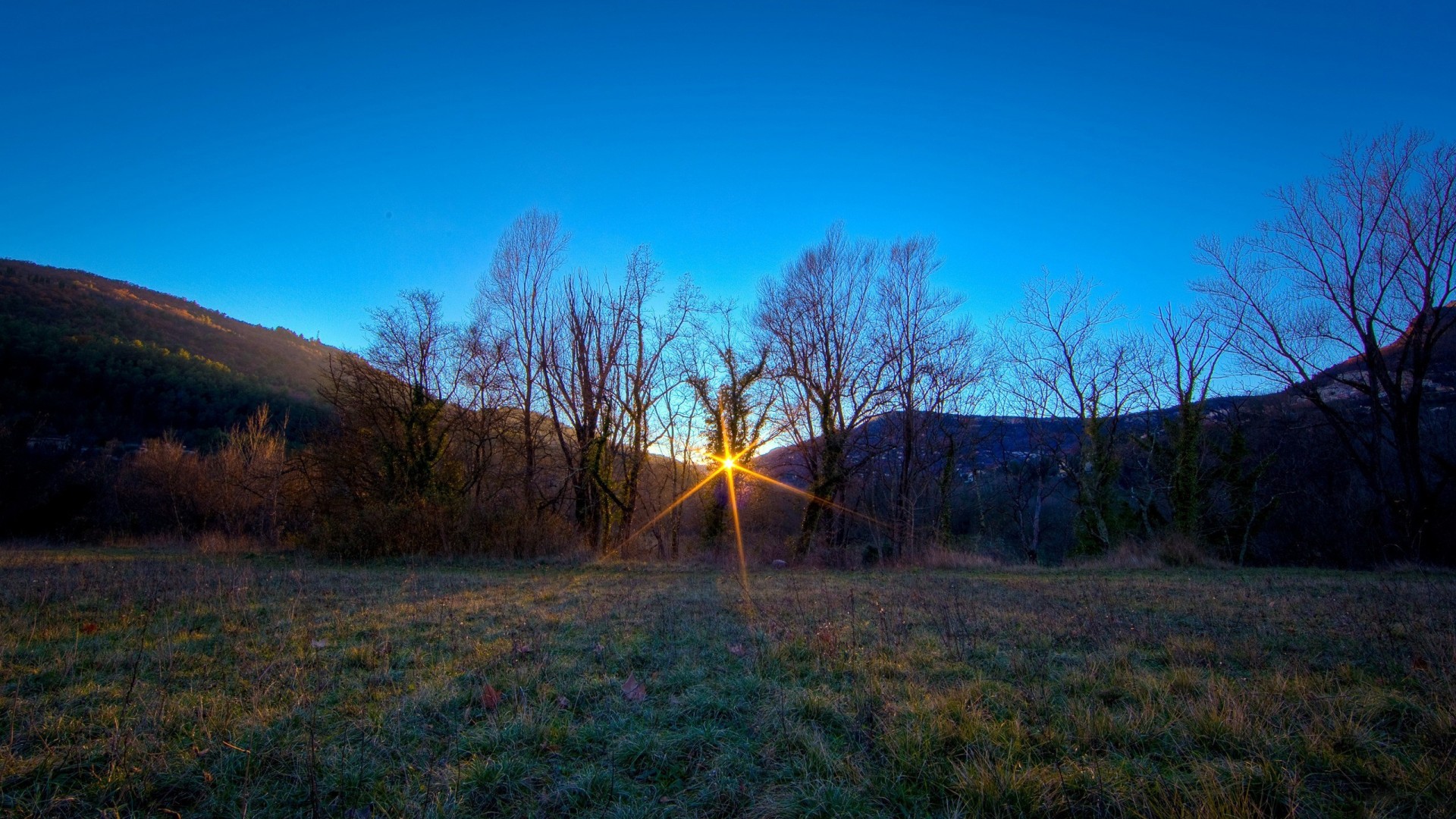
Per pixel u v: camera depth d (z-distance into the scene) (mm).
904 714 4645
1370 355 21094
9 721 4566
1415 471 20297
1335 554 23109
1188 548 20094
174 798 3652
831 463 25312
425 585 12703
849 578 15938
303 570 15727
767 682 5484
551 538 21281
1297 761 3879
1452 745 4000
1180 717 4516
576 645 6945
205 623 8188
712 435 25922
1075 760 3971
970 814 3385
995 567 19781
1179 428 24672
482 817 3479
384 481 21922
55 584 10766
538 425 25703
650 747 4238
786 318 26844
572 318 25922
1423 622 7574
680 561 21641
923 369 26609
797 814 3469
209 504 33031
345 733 4465
